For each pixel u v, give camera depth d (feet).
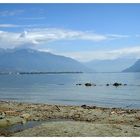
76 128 81.87
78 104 160.15
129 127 84.28
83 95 217.36
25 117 101.19
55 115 106.63
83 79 529.45
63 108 121.70
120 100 181.16
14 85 353.72
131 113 108.99
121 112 111.24
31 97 203.10
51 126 83.56
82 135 76.38
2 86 334.44
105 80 465.88
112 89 275.59
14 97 202.39
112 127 83.46
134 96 204.95
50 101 176.45
